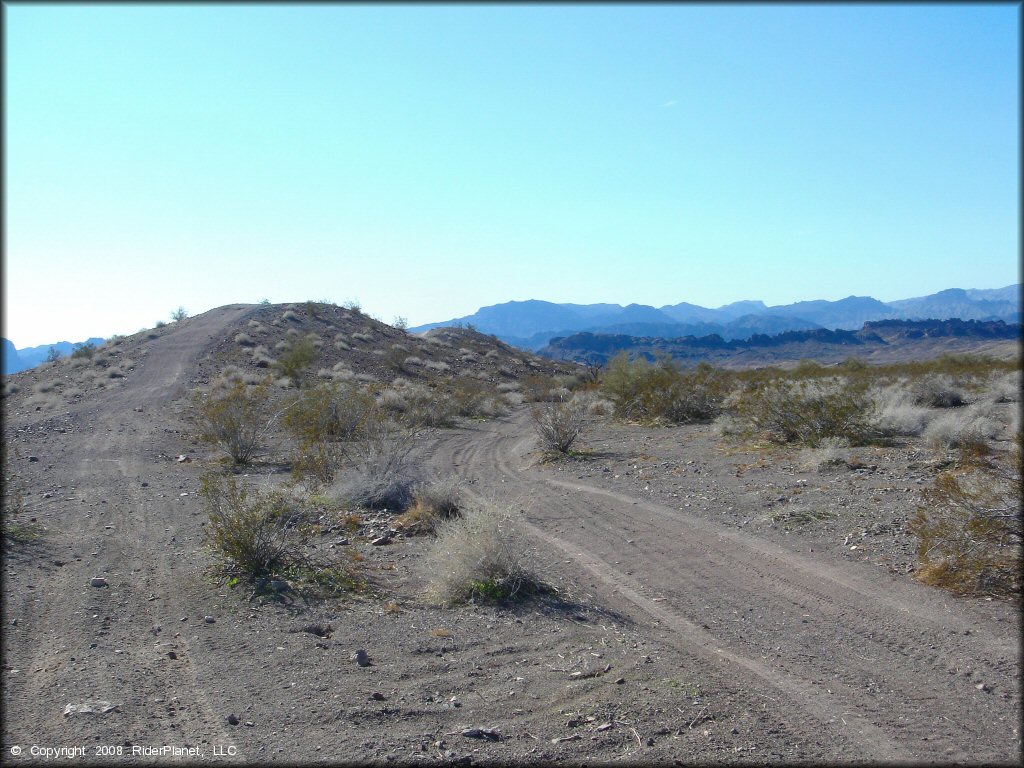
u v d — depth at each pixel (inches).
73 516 449.7
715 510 460.8
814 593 305.7
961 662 233.3
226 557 341.1
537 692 217.6
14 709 200.7
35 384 1384.1
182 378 1402.6
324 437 668.1
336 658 241.8
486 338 2534.5
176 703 207.3
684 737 191.0
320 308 2294.5
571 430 750.5
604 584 334.0
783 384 764.6
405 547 397.7
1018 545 296.4
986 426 642.8
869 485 483.2
